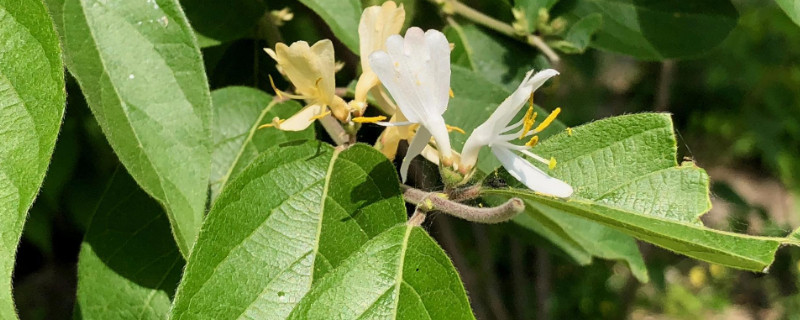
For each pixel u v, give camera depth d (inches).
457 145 12.6
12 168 10.3
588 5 14.6
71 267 34.9
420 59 11.4
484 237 26.3
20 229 10.2
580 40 14.3
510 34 14.5
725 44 34.6
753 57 34.6
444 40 11.4
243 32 13.5
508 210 11.2
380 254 11.1
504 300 32.1
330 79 11.8
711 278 46.1
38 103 10.4
